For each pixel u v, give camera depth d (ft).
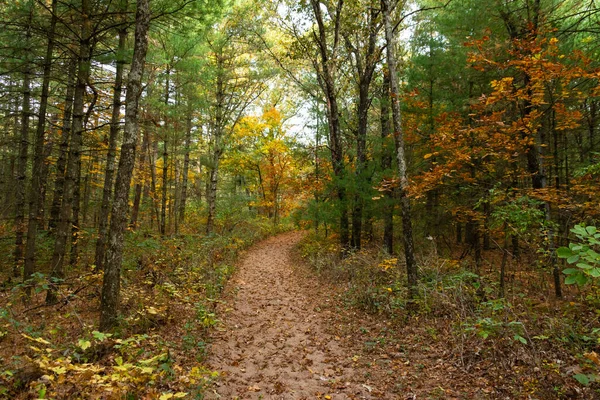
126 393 11.38
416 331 21.38
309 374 17.29
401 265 32.86
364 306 26.91
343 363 18.49
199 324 22.72
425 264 30.58
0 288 23.84
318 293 33.09
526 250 36.04
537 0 26.14
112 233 19.70
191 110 49.70
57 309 23.61
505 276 28.45
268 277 41.63
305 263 48.93
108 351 16.85
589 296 20.10
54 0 25.03
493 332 17.30
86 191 56.18
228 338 21.86
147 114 41.60
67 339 18.24
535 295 24.66
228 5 31.71
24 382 12.50
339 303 28.86
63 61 32.81
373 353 19.43
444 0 34.78
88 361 15.84
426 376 16.26
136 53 20.18
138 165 57.26
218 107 57.62
